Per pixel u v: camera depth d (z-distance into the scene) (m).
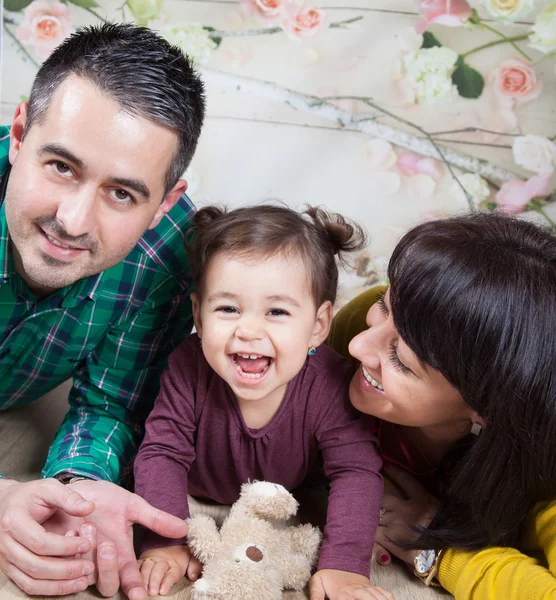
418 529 1.12
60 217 1.00
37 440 1.51
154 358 1.35
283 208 1.20
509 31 2.08
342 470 1.15
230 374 1.10
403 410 1.08
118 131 0.97
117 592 1.00
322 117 2.14
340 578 1.03
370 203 2.18
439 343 0.98
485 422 1.02
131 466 1.31
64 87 0.98
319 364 1.20
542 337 0.96
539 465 1.00
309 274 1.12
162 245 1.29
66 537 0.94
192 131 1.09
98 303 1.26
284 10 2.07
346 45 2.10
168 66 1.02
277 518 1.09
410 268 1.01
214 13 2.08
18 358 1.33
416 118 2.15
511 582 1.00
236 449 1.19
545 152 2.15
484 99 2.13
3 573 1.00
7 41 2.10
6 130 1.25
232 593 0.95
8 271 1.17
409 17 2.08
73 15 2.09
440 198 2.18
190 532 1.05
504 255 0.99
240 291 1.07
